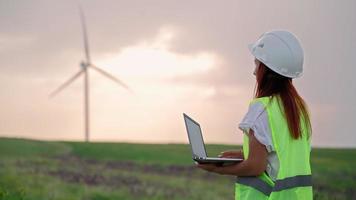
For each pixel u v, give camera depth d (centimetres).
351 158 1391
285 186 371
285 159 371
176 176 1398
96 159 1393
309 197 378
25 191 1266
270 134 372
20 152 1359
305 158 378
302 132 378
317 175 1374
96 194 1369
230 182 1382
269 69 385
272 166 376
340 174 1378
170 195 1391
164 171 1399
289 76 381
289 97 379
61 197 1360
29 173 1338
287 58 380
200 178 1389
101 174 1388
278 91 381
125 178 1395
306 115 383
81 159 1384
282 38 385
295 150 375
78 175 1375
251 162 371
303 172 376
